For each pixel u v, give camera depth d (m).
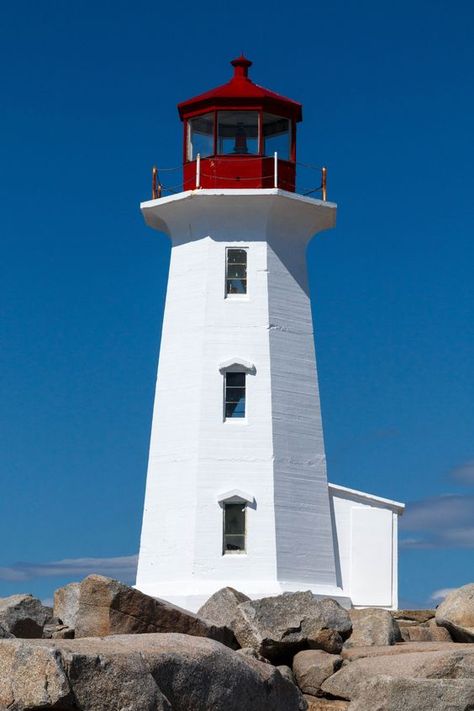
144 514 42.78
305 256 44.78
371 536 43.09
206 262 43.56
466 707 24.61
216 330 43.06
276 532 41.56
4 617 29.33
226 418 42.47
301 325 43.94
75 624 29.33
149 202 44.34
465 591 32.44
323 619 29.41
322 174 44.75
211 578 41.12
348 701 26.72
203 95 44.47
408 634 31.91
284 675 25.69
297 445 42.75
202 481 41.84
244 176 43.78
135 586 42.38
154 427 43.34
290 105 44.53
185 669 21.27
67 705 19.50
